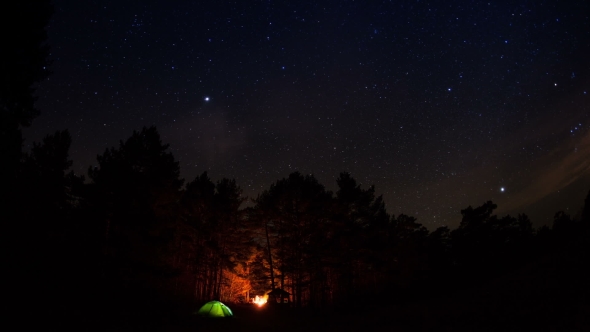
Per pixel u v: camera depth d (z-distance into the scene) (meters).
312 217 36.44
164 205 26.44
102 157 23.31
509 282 16.98
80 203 23.09
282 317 27.09
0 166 13.57
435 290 30.73
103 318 17.16
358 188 36.28
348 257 35.19
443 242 42.16
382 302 32.62
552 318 11.22
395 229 42.12
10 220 16.75
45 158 22.86
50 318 14.74
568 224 25.86
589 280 12.41
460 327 13.21
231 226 41.50
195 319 22.02
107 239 21.98
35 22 12.48
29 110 12.92
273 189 38.28
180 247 38.50
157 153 24.94
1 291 14.78
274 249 40.38
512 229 37.44
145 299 23.31
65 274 18.59
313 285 39.59
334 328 18.23
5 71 12.04
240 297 52.81
